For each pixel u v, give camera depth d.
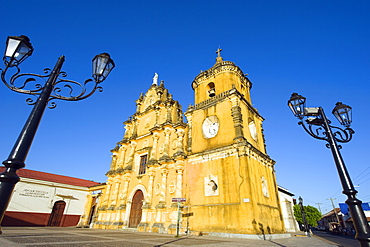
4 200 3.68
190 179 23.47
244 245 12.46
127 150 35.41
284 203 41.06
